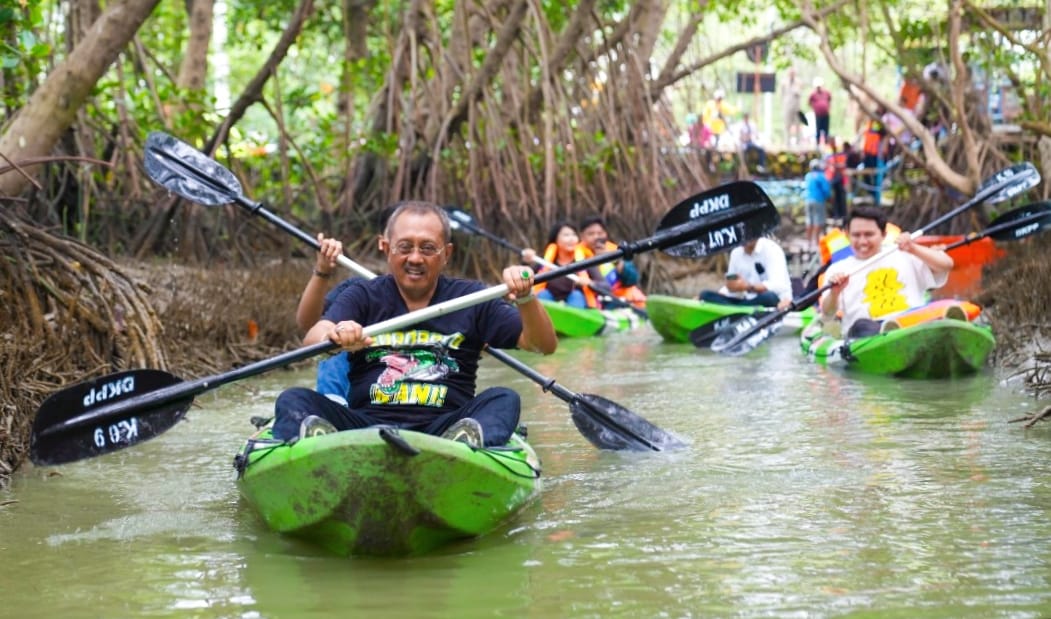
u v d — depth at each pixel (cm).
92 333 828
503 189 1756
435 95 1819
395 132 1798
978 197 1026
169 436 751
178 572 474
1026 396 826
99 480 634
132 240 1509
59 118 940
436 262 548
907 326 941
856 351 964
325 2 2134
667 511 550
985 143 1834
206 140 1673
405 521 473
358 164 1828
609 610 423
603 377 991
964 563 465
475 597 439
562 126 1800
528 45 1773
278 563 483
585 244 1434
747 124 2559
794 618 412
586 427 664
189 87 1852
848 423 747
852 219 1012
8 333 775
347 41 1833
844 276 1012
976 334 903
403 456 459
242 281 1298
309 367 1072
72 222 1469
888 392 865
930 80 1923
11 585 463
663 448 675
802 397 855
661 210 1855
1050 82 1616
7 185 920
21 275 795
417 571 470
